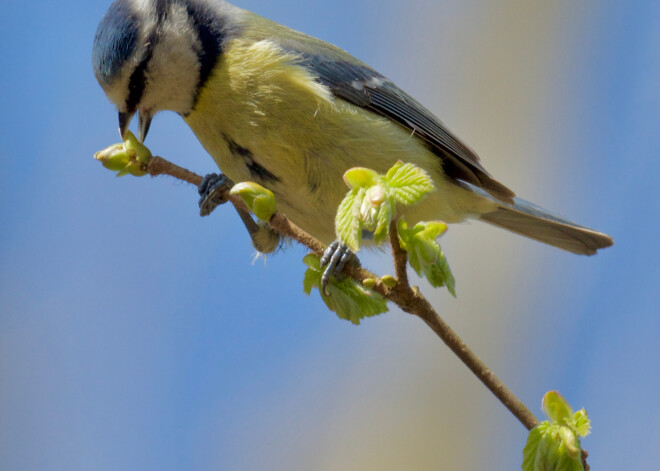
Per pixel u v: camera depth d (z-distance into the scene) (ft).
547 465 17.10
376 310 20.97
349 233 16.87
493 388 17.74
